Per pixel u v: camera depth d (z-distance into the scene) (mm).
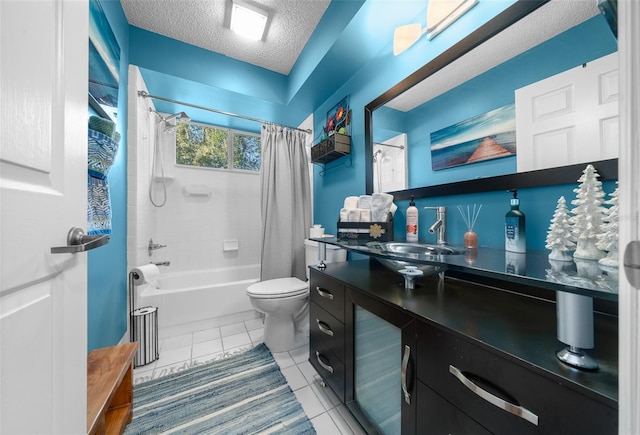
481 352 559
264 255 2293
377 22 1368
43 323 459
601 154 708
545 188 840
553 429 448
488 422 539
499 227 975
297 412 1182
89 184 1055
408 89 1346
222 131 2996
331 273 1231
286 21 1698
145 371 1521
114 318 1466
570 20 775
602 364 467
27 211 413
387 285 1014
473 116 1042
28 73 427
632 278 286
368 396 977
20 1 410
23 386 403
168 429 1084
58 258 499
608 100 701
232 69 2088
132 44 1742
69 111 546
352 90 1845
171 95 2180
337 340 1132
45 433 455
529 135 867
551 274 554
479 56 1019
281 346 1760
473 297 863
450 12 1128
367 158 1642
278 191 2371
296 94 2117
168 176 2561
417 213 1303
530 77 865
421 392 708
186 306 2064
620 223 298
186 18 1677
